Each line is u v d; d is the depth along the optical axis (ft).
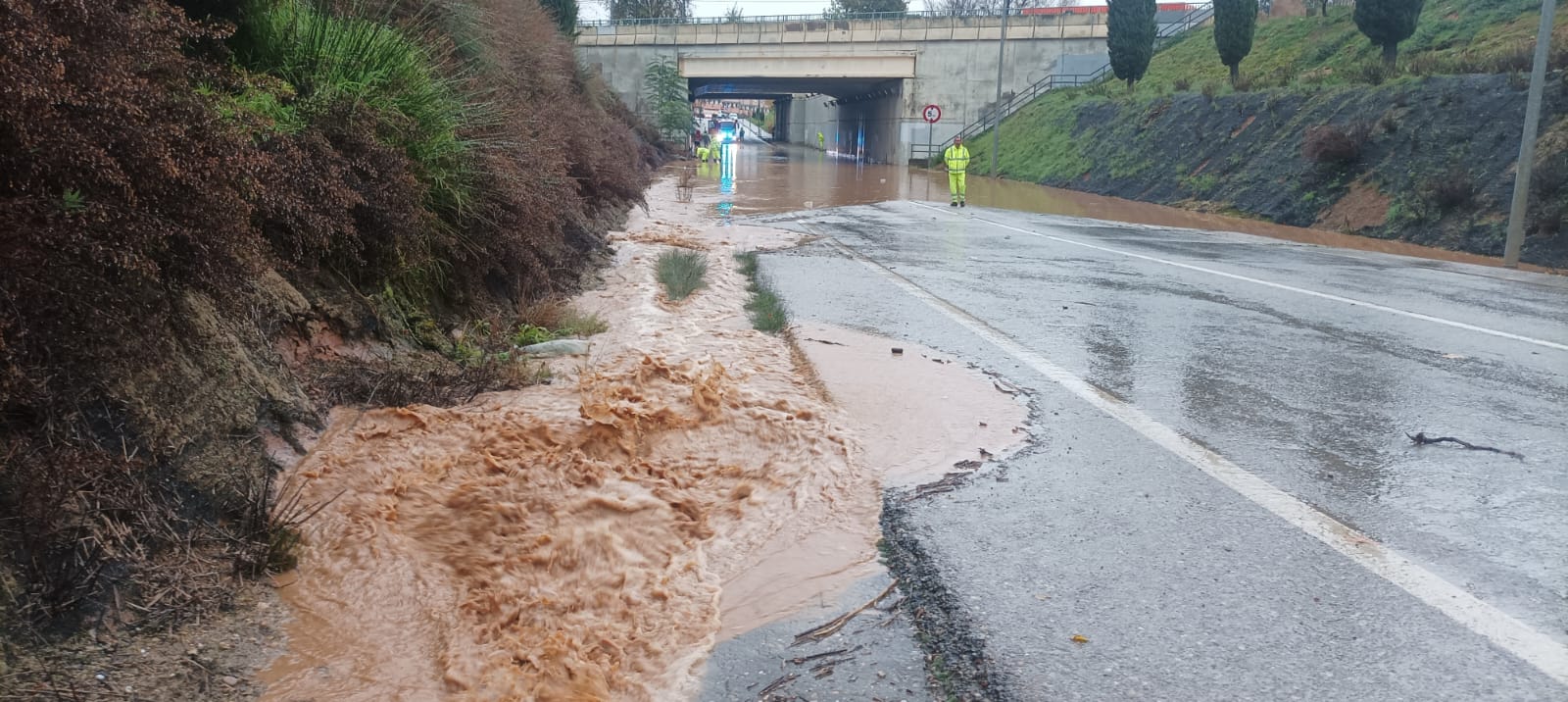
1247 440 17.76
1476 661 10.39
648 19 208.54
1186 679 10.04
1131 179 100.01
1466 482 15.76
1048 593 11.86
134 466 11.20
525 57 50.57
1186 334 27.27
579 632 10.93
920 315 29.66
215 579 11.09
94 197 11.27
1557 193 52.95
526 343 23.31
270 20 22.27
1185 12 199.41
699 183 99.35
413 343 20.02
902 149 173.68
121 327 11.69
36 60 10.32
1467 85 66.54
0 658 8.98
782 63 174.70
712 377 20.43
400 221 19.88
